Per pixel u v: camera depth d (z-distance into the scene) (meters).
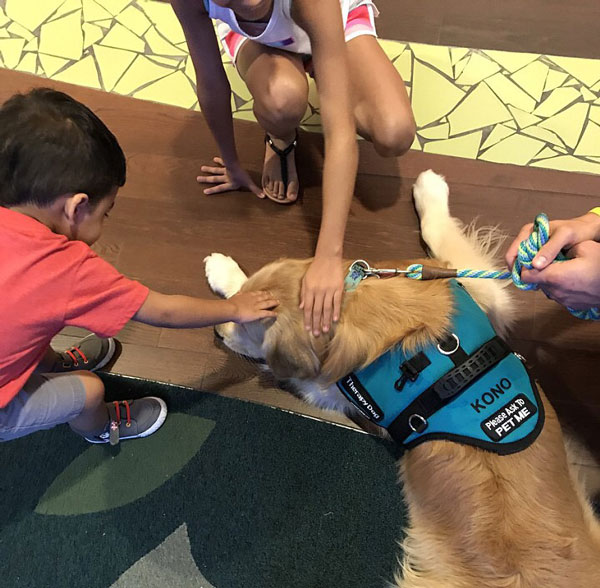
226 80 1.48
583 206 1.76
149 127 1.91
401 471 1.45
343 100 1.19
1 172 1.04
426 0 2.03
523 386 1.17
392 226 1.76
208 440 1.59
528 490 1.14
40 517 1.54
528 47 1.96
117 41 2.03
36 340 1.09
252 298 1.20
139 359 1.68
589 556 1.13
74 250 1.07
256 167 1.85
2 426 1.20
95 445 1.60
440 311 1.16
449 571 1.21
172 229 1.79
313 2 1.13
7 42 2.04
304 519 1.51
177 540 1.50
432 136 1.86
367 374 1.19
